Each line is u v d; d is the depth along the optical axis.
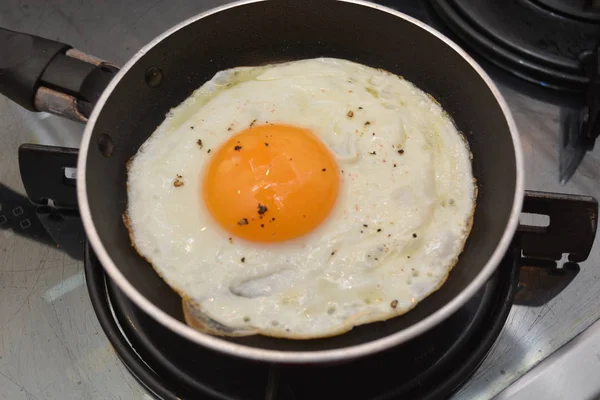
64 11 0.32
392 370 0.23
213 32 0.26
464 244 0.24
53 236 0.26
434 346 0.23
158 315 0.20
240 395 0.22
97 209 0.22
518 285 0.25
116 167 0.25
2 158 0.28
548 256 0.25
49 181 0.25
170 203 0.25
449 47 0.25
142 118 0.26
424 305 0.23
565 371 0.23
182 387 0.23
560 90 0.28
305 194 0.24
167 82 0.26
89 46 0.31
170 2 0.32
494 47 0.29
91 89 0.24
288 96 0.27
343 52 0.28
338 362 0.21
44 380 0.24
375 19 0.26
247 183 0.24
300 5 0.26
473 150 0.25
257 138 0.25
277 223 0.24
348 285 0.24
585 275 0.25
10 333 0.24
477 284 0.20
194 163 0.25
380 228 0.24
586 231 0.24
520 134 0.28
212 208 0.24
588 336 0.24
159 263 0.24
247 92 0.27
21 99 0.24
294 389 0.23
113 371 0.24
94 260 0.24
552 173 0.27
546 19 0.28
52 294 0.25
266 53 0.28
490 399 0.23
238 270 0.24
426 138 0.26
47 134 0.28
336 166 0.25
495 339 0.23
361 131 0.26
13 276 0.25
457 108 0.26
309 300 0.23
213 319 0.23
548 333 0.24
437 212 0.25
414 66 0.27
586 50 0.28
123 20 0.31
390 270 0.24
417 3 0.31
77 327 0.24
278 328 0.23
